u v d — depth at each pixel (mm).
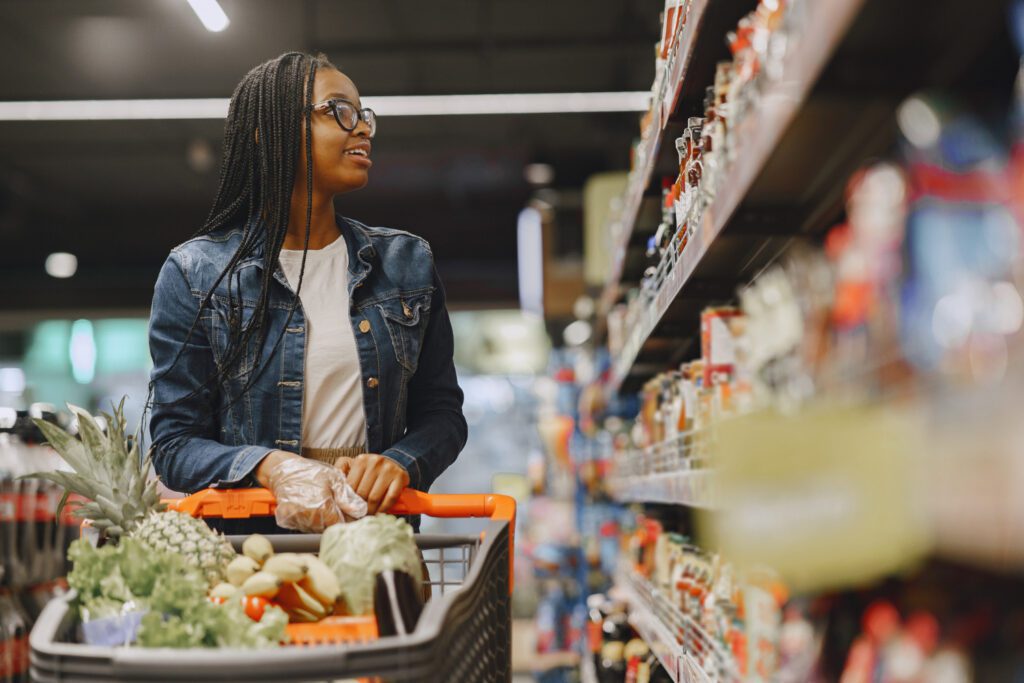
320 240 2227
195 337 2098
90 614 1363
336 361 2123
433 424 2223
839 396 1081
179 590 1316
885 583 1144
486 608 1528
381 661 1127
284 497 1756
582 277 8992
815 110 1213
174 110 7605
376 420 2152
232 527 2084
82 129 10617
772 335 1449
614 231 4648
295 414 2104
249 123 2160
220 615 1292
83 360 15867
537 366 15508
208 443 1978
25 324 14188
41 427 1742
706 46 2064
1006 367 716
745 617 1662
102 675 1135
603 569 5957
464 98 7414
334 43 8688
